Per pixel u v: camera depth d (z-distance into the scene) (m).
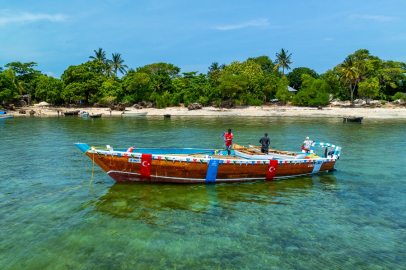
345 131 35.00
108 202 10.70
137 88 83.81
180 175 12.62
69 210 9.91
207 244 7.77
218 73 94.75
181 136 30.14
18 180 13.38
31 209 9.95
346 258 7.23
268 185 13.23
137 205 10.45
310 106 76.50
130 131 34.94
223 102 79.19
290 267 6.80
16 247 7.49
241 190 12.41
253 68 89.38
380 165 17.33
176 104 83.25
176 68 107.12
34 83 86.88
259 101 80.06
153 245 7.66
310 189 12.71
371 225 9.10
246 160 13.06
